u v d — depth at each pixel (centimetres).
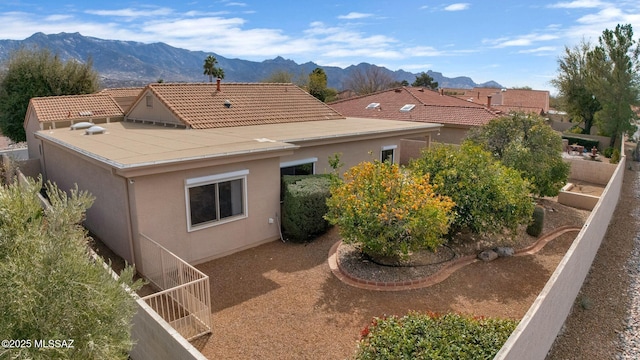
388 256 1069
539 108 4691
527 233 1298
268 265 1070
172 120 1816
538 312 582
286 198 1223
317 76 5769
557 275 695
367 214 945
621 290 949
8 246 427
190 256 1074
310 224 1219
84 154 1115
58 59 3259
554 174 1605
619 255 1167
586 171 2212
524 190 1163
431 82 8300
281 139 1384
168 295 902
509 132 1594
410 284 943
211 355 697
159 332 611
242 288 943
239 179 1148
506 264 1078
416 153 2591
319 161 1534
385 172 1000
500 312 837
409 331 565
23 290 401
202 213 1089
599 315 833
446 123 2641
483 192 1110
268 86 2406
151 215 994
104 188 1130
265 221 1229
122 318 480
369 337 575
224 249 1140
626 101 3088
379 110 3206
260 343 730
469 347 528
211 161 1062
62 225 456
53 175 1677
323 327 778
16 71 3095
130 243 1020
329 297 894
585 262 970
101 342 444
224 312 837
